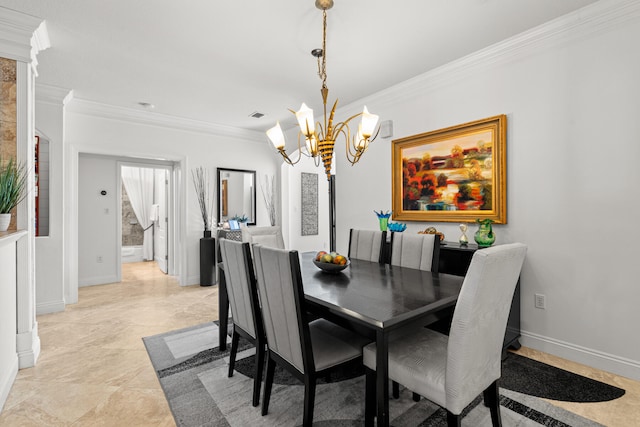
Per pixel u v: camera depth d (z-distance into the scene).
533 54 2.57
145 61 2.96
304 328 1.53
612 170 2.21
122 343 2.79
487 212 2.85
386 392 1.38
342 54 2.86
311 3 2.16
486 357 1.44
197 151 4.97
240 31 2.48
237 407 1.88
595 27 2.25
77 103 3.92
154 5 2.17
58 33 2.51
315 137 2.29
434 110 3.28
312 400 1.57
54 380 2.18
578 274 2.37
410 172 3.49
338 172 4.39
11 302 2.16
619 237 2.19
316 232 6.65
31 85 2.48
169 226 5.77
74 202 4.04
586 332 2.34
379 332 1.39
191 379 2.19
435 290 1.81
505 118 2.72
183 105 4.16
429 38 2.61
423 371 1.44
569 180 2.40
